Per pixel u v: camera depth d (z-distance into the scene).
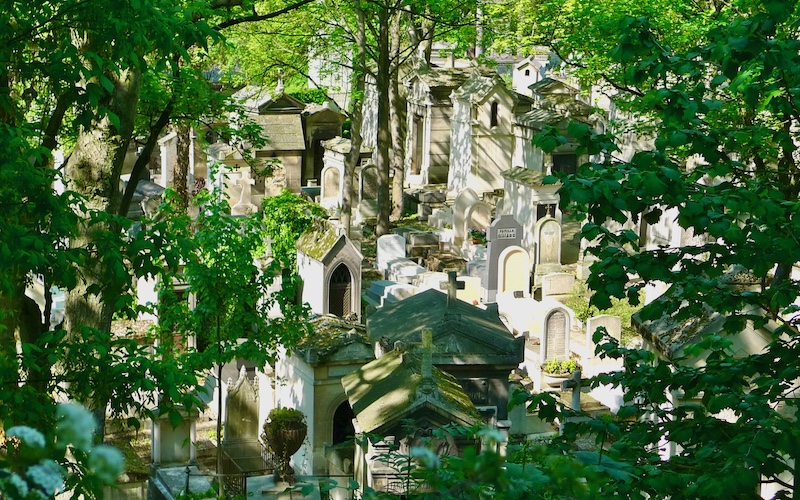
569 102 53.22
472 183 54.03
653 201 9.48
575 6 30.64
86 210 13.78
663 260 9.96
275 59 47.09
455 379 21.52
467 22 42.56
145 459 24.00
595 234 9.58
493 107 53.62
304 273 34.44
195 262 22.66
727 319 10.71
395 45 50.16
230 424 25.34
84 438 4.14
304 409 23.78
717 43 9.89
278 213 37.44
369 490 8.01
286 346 23.19
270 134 55.16
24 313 16.61
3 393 10.91
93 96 13.51
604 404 27.67
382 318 25.77
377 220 46.50
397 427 17.88
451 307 25.05
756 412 8.95
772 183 10.74
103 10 12.99
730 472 8.20
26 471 3.99
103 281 13.94
